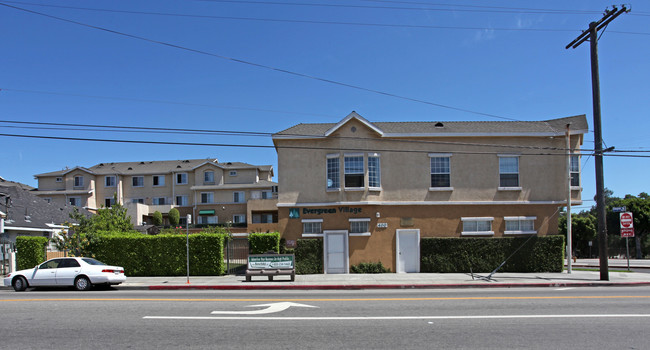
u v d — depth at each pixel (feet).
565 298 43.98
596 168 63.16
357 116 73.82
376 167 74.18
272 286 55.98
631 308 38.04
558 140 75.31
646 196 251.60
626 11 59.41
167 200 189.37
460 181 74.54
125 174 190.90
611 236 170.71
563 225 173.78
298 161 74.49
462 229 73.82
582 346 26.02
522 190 74.79
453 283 57.72
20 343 27.02
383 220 73.36
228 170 188.14
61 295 48.91
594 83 62.95
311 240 72.23
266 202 152.15
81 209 127.34
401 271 72.64
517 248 72.33
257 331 29.60
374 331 29.55
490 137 75.15
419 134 74.69
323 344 26.37
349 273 71.87
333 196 73.31
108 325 31.63
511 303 40.73
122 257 70.49
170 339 27.66
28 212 94.58
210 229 106.63
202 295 48.49
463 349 25.38
